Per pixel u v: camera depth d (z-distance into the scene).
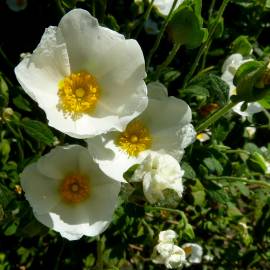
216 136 0.22
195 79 0.20
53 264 0.23
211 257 0.25
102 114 0.17
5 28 0.27
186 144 0.18
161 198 0.16
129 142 0.18
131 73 0.17
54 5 0.25
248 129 0.27
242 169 0.23
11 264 0.23
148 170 0.16
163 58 0.28
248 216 0.26
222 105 0.20
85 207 0.18
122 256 0.21
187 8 0.18
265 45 0.29
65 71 0.17
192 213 0.25
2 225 0.20
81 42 0.17
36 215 0.17
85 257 0.23
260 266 0.26
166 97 0.18
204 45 0.21
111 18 0.21
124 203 0.19
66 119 0.17
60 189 0.18
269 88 0.17
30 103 0.22
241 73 0.18
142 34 0.27
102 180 0.18
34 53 0.16
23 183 0.17
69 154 0.17
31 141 0.22
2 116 0.20
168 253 0.19
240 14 0.27
